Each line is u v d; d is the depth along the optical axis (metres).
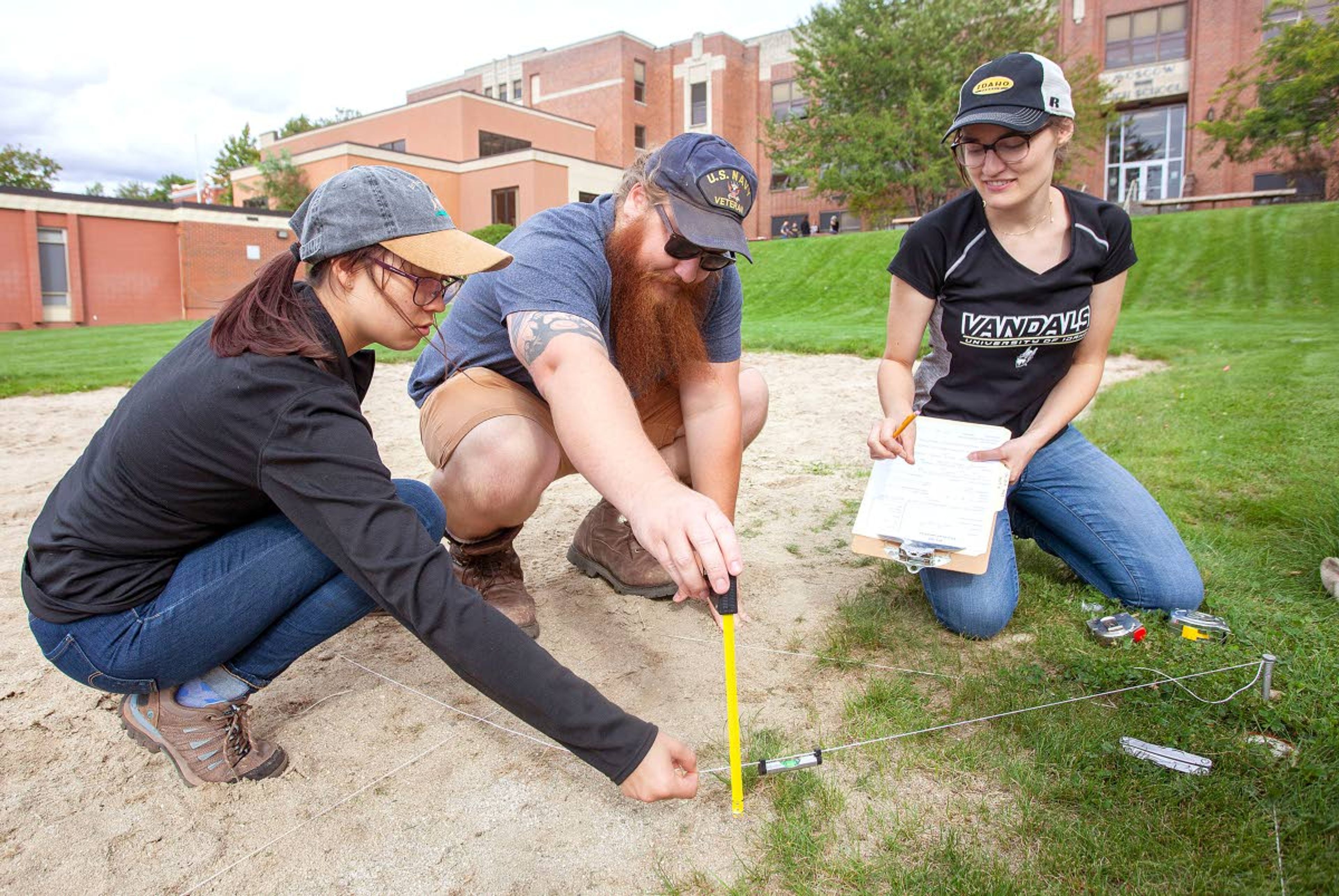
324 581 1.65
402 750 1.91
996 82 2.13
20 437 5.37
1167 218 15.91
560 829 1.65
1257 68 23.14
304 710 2.07
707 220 1.84
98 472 1.49
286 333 1.41
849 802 1.69
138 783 1.81
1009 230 2.38
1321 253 13.48
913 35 23.02
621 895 1.48
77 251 22.66
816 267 16.69
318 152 28.06
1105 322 2.47
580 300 1.86
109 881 1.53
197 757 1.75
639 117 34.19
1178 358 7.76
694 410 2.40
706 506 1.41
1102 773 1.69
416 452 4.81
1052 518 2.56
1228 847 1.48
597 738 1.31
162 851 1.60
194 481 1.44
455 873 1.54
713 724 1.97
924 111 22.55
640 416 2.60
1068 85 2.17
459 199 29.66
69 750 1.93
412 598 1.28
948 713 1.98
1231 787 1.63
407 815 1.69
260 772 1.80
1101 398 5.63
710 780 1.77
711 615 2.56
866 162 23.39
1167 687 2.00
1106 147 25.92
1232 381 6.00
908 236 2.47
